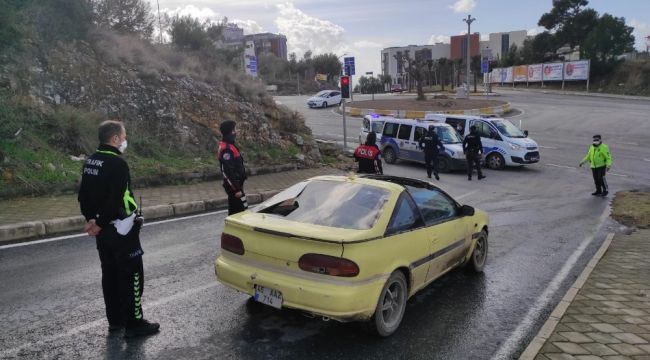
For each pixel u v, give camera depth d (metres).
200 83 16.72
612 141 25.16
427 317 5.27
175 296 5.56
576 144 24.78
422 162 19.02
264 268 4.55
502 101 41.16
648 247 8.45
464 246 6.24
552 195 13.82
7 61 11.95
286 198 5.25
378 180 5.41
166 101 14.91
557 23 67.75
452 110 34.56
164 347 4.40
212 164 13.85
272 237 4.48
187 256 7.07
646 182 16.03
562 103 42.19
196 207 10.34
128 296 4.49
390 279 4.67
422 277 5.27
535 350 4.39
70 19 14.72
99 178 4.27
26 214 8.52
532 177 17.17
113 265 4.55
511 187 15.16
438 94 54.84
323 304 4.18
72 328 4.70
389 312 4.79
